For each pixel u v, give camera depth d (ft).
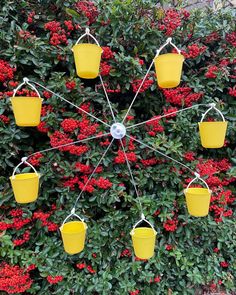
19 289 3.52
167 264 3.98
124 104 4.15
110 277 3.67
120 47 3.71
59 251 3.70
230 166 4.19
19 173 3.57
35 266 3.60
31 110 3.08
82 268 3.78
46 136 3.95
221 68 3.87
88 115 3.67
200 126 3.32
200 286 4.20
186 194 3.38
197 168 3.89
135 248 3.33
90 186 3.60
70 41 3.67
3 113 3.63
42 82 3.62
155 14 3.84
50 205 3.79
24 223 3.61
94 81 3.96
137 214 3.78
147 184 3.92
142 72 3.73
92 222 3.78
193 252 4.02
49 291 3.74
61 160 3.70
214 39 4.08
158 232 3.90
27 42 3.51
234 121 4.04
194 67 4.19
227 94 4.17
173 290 4.08
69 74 3.92
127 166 3.81
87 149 3.63
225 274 4.17
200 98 4.01
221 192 4.01
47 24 3.57
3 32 3.48
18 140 3.67
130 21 3.75
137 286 3.88
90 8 3.82
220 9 4.28
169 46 3.96
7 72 3.46
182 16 4.03
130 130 3.72
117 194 3.67
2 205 3.61
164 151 3.78
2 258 3.62
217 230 4.09
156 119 3.65
